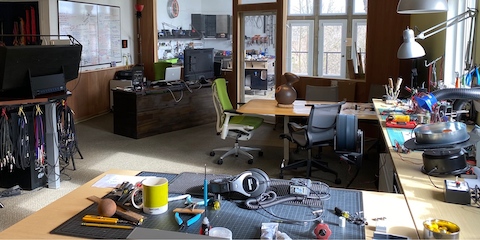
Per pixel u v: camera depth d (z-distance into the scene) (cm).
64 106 438
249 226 176
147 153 577
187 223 177
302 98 741
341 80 686
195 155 570
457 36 457
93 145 614
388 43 621
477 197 195
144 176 236
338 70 1050
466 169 225
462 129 228
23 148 404
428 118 342
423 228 167
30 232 171
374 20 630
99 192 214
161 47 1041
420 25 580
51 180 434
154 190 185
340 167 524
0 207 388
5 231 173
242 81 800
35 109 413
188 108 730
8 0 711
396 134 325
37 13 702
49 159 431
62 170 494
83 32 775
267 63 940
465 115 347
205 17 1160
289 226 176
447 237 155
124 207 193
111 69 857
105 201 185
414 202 195
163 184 188
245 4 760
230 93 802
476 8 370
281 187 216
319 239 165
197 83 735
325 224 170
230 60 927
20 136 400
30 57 363
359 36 1023
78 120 773
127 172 244
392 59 621
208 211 189
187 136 675
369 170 513
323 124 458
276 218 183
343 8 1025
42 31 704
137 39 923
